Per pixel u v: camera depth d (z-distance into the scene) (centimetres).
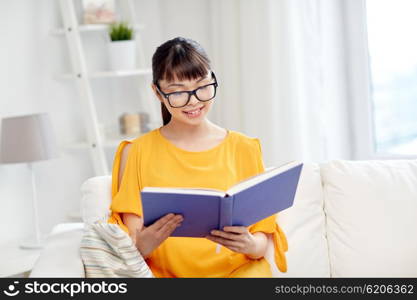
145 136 296
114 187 296
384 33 450
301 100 457
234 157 291
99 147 468
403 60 444
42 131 420
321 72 450
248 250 262
